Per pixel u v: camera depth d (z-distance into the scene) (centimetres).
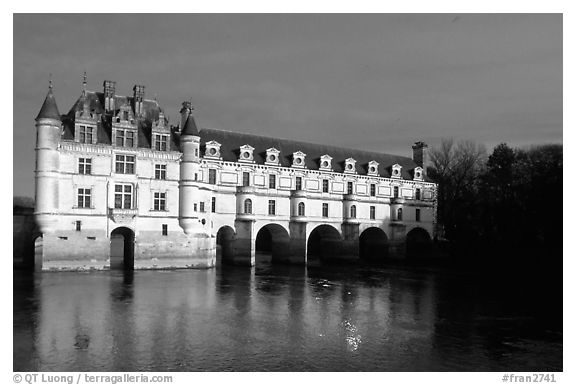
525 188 7144
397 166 9056
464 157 10662
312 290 5044
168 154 6378
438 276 6538
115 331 3144
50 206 5634
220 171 7150
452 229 8612
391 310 4038
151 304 4000
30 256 6078
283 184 7750
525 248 7056
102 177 5959
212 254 6819
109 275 5566
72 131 5953
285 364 2588
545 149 8200
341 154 8850
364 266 7862
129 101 6681
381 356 2748
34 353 2672
